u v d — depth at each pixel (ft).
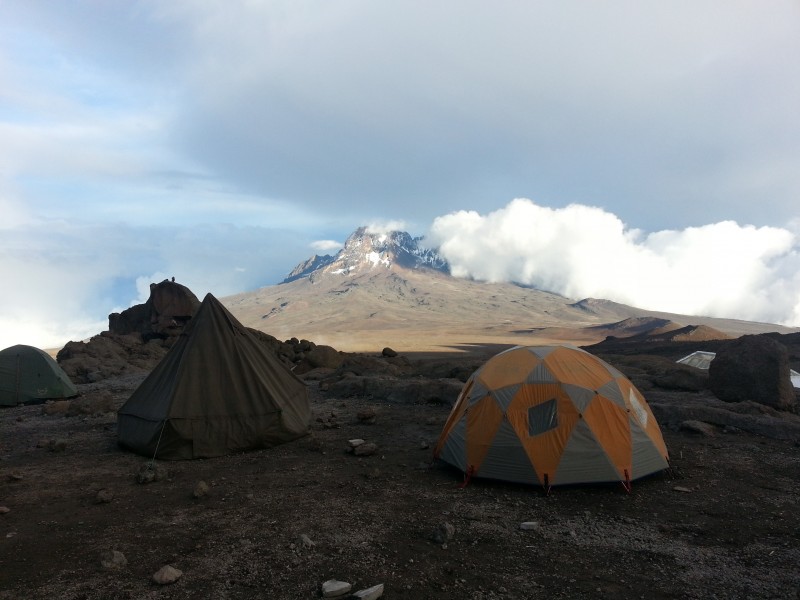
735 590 17.67
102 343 100.83
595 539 22.07
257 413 37.88
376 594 17.22
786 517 23.95
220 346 39.17
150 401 37.99
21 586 18.38
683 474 30.30
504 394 30.19
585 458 28.14
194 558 20.48
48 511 26.12
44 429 45.96
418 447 37.47
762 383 44.55
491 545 21.54
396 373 69.82
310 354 85.10
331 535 22.56
